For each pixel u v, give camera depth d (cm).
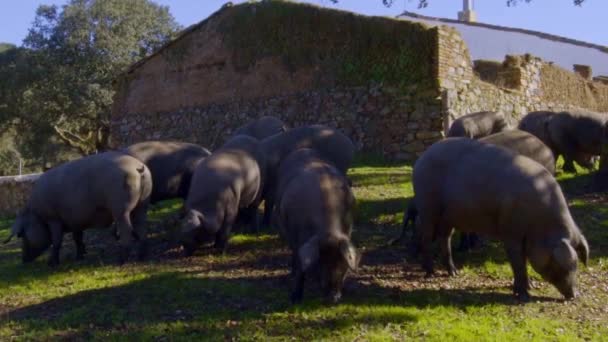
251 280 949
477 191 863
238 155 1177
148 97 2817
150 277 973
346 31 2241
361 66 2191
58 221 1140
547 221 834
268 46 2450
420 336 730
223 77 2580
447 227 938
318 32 2311
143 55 3697
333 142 1293
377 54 2158
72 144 3788
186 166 1318
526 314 804
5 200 2003
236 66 2544
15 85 3475
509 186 842
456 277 953
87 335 775
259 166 1216
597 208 1253
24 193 1966
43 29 3600
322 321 776
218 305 848
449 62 2064
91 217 1117
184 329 771
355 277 951
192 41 2688
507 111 2289
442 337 721
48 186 1131
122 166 1098
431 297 859
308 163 953
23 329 805
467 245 1077
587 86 2838
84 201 1106
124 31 3591
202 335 752
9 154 4616
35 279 1042
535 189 836
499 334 732
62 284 1002
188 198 1120
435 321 772
